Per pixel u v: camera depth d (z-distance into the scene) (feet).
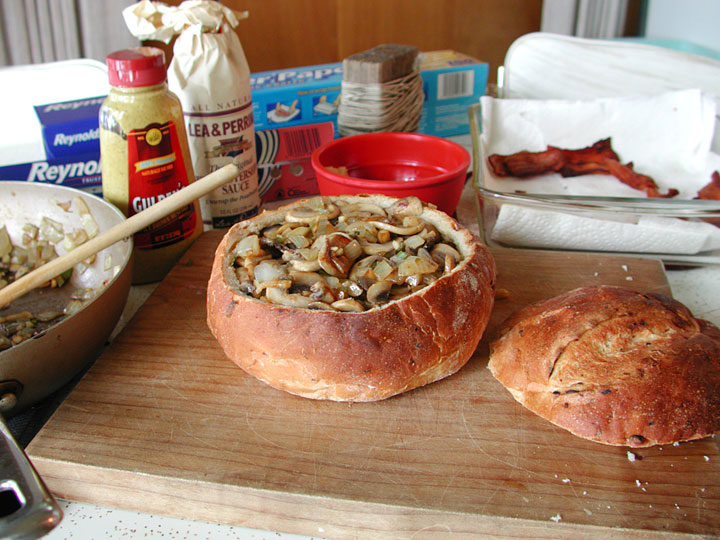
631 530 2.27
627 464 2.53
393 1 7.44
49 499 1.91
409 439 2.65
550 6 7.45
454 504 2.35
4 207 3.77
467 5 7.76
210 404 2.84
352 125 4.85
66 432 2.67
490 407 2.82
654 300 2.98
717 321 3.52
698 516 2.32
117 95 3.36
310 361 2.65
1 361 2.46
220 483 2.43
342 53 7.59
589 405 2.57
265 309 2.73
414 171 4.44
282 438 2.65
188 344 3.22
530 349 2.84
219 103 3.76
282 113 4.88
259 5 6.93
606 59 5.83
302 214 3.30
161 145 3.45
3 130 4.35
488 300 3.04
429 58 5.63
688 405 2.52
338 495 2.38
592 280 3.70
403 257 3.00
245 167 4.07
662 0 6.92
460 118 5.62
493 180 5.01
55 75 4.60
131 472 2.48
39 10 6.53
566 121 5.30
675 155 5.11
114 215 3.44
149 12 3.61
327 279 2.89
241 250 3.12
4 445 2.12
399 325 2.69
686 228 3.82
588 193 4.82
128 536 2.50
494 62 8.34
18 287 2.86
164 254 3.84
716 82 5.53
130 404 2.83
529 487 2.43
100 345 3.00
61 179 4.04
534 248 4.18
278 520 2.50
